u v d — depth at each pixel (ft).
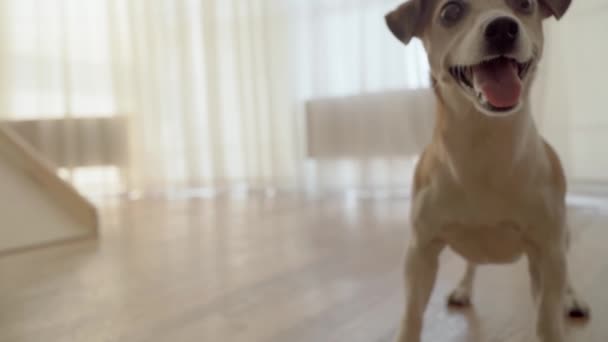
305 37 12.24
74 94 14.19
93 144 14.23
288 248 6.52
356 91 11.54
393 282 4.85
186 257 6.30
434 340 3.55
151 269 5.79
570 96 9.02
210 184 13.89
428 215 3.09
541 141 3.11
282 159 12.83
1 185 7.48
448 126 2.95
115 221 9.48
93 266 6.05
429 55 3.19
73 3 14.06
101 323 4.15
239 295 4.69
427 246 3.18
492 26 2.61
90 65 14.32
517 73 2.80
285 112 12.69
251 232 7.72
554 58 8.87
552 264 2.91
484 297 4.40
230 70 13.55
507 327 3.71
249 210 10.02
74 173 14.15
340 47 11.69
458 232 3.10
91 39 14.30
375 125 11.27
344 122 11.65
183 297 4.73
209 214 9.79
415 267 3.15
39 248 7.12
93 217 7.92
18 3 13.94
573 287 4.14
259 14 12.79
